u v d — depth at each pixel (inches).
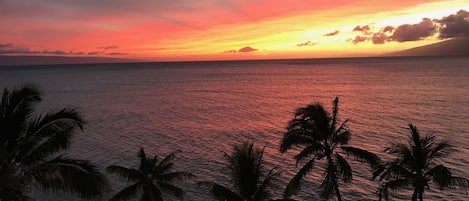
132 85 7760.8
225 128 3129.9
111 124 3326.8
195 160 2207.2
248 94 5757.9
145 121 3479.3
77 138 2765.7
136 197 1465.3
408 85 6304.1
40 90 618.5
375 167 1045.8
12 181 512.7
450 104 4008.4
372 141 2554.1
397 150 992.9
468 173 1836.9
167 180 1144.8
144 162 1181.7
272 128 3102.9
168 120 3531.0
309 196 1624.0
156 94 5885.8
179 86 7421.3
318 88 6427.2
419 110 3698.3
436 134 2679.6
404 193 1590.8
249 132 2962.6
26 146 564.1
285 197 1066.1
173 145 2581.2
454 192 1594.5
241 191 847.1
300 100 4881.9
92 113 3956.7
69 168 548.1
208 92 6151.6
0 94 5551.2
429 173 956.6
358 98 4847.4
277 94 5664.4
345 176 1011.9
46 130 571.8
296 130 1055.0
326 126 1020.5
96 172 568.4
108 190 584.4
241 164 857.5
